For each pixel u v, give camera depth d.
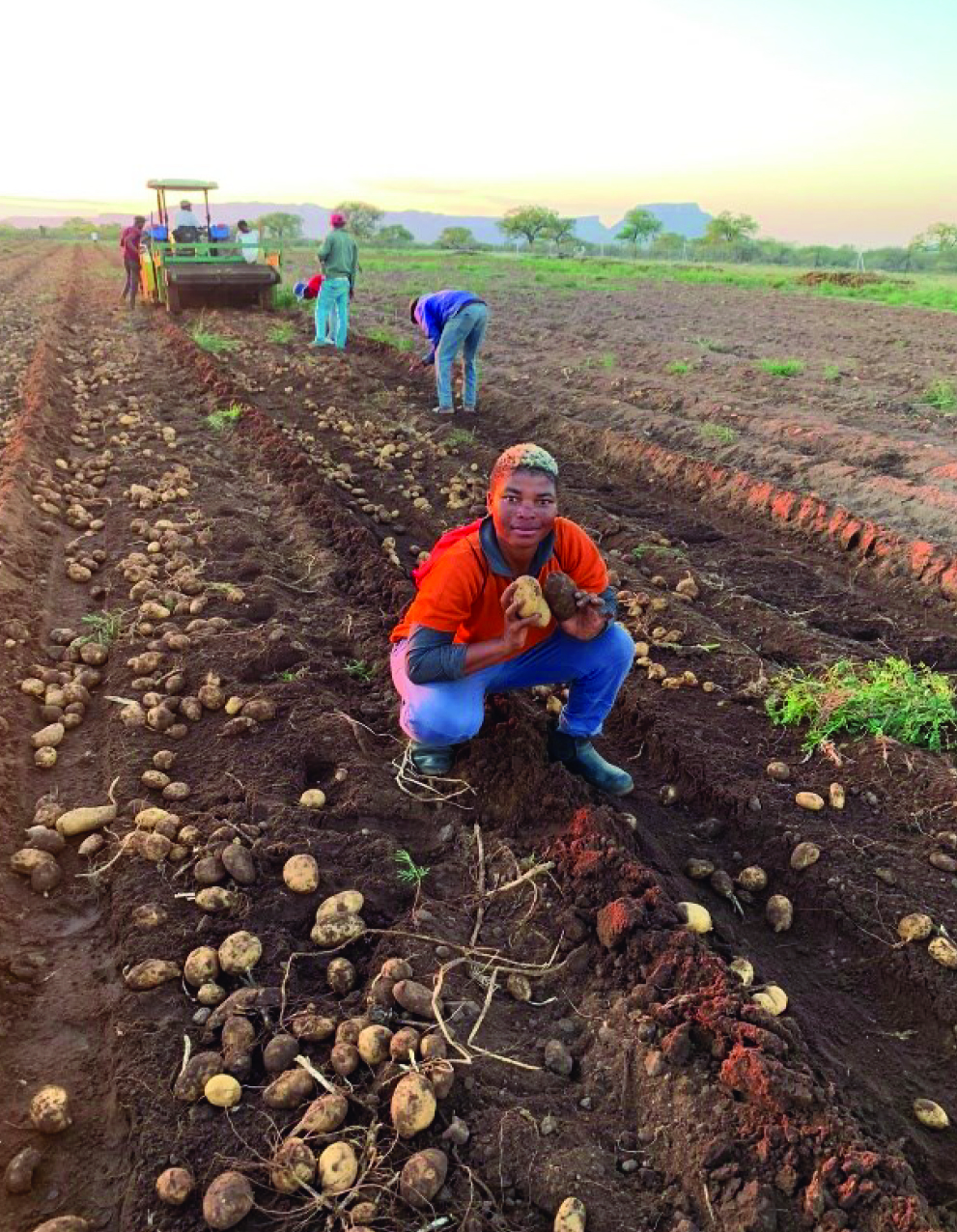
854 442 9.18
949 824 3.88
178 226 22.06
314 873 3.33
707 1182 2.33
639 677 5.11
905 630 5.88
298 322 19.23
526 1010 2.93
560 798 3.70
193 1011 2.84
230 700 4.43
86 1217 2.29
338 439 9.77
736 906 3.51
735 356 15.20
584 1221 2.25
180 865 3.41
